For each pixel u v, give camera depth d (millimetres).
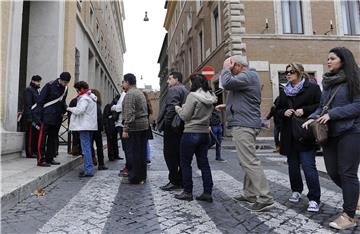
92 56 21141
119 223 3664
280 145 4664
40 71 11156
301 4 17906
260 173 4172
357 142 3473
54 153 6715
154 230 3445
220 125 9336
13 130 7723
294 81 4430
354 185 3494
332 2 17859
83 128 6395
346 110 3410
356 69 3518
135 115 5875
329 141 3703
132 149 5914
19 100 10961
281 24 17438
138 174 5875
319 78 17266
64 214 3971
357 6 18328
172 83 5410
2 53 7273
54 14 11398
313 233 3377
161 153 11961
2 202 3969
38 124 6359
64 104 6637
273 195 5047
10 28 7613
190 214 4027
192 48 27406
